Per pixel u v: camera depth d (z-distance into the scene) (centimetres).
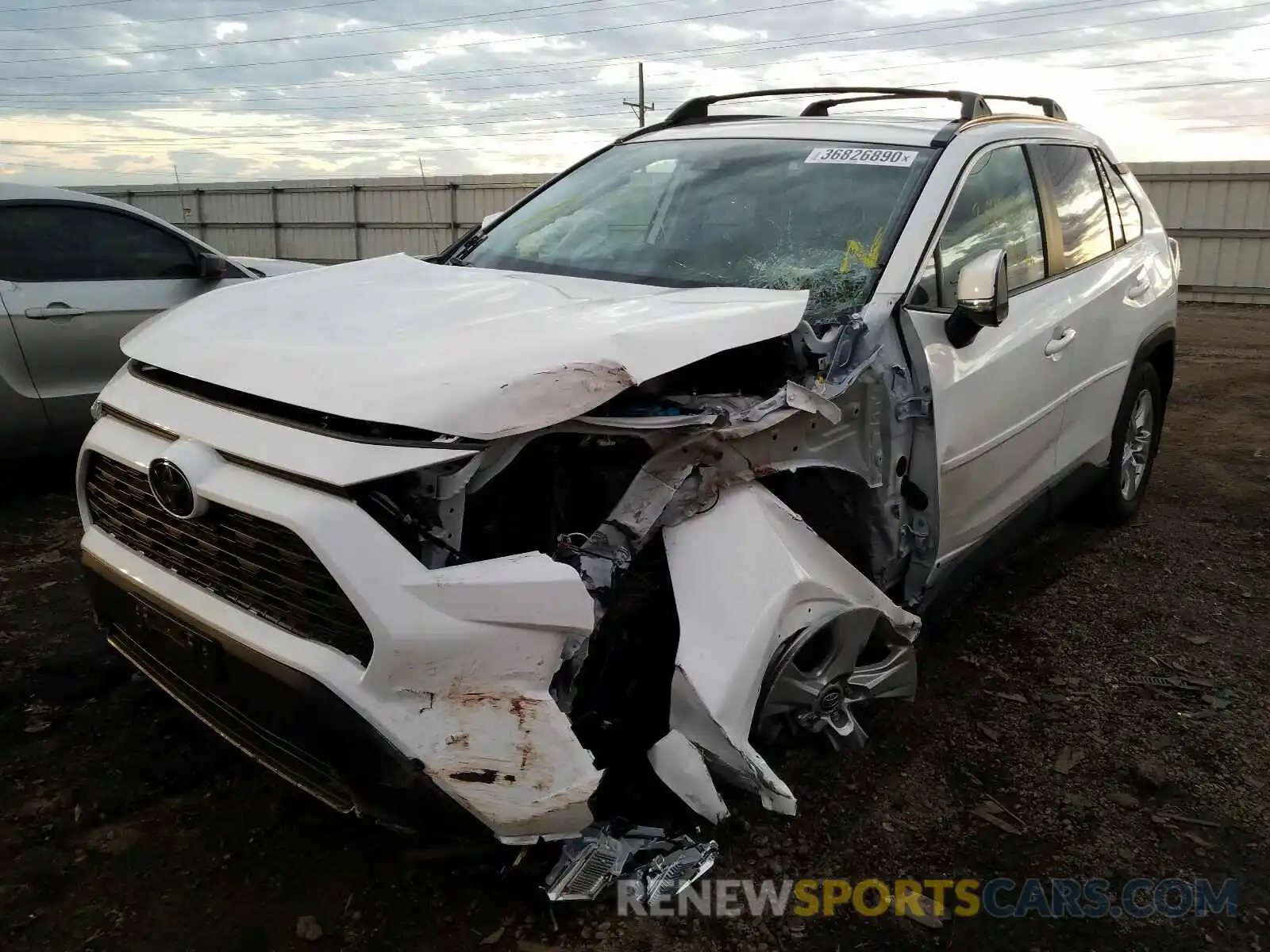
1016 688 348
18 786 269
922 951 228
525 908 233
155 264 542
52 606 379
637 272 320
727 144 375
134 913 227
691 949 224
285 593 211
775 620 234
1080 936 236
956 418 299
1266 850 269
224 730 236
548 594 204
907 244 301
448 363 213
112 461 252
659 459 231
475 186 2698
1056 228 385
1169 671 364
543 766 203
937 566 311
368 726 198
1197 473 616
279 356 230
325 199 2945
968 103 374
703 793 222
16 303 477
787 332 252
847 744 276
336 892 236
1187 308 1948
